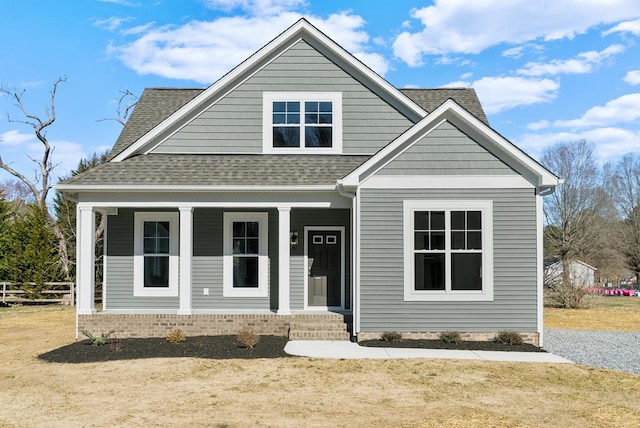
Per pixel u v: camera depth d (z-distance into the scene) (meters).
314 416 8.26
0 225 29.61
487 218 14.13
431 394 9.47
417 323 14.09
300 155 17.05
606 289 45.12
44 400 9.16
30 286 27.95
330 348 13.29
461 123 14.23
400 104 17.06
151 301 16.56
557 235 42.12
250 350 12.97
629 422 8.04
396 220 14.19
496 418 8.18
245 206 15.19
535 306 14.02
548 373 11.02
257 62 17.11
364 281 14.15
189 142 17.03
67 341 15.11
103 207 15.20
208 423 7.92
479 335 14.02
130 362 11.91
